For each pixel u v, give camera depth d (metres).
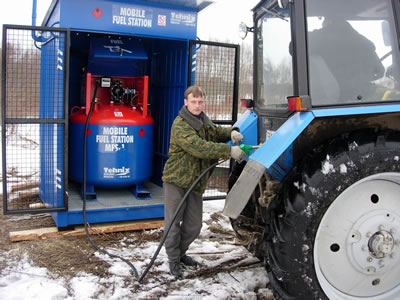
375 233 2.63
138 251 3.71
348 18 2.63
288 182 2.54
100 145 4.34
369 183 2.61
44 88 4.06
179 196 3.16
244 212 3.37
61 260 3.49
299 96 2.41
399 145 2.49
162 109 5.15
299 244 2.38
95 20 3.94
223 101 4.87
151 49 5.34
